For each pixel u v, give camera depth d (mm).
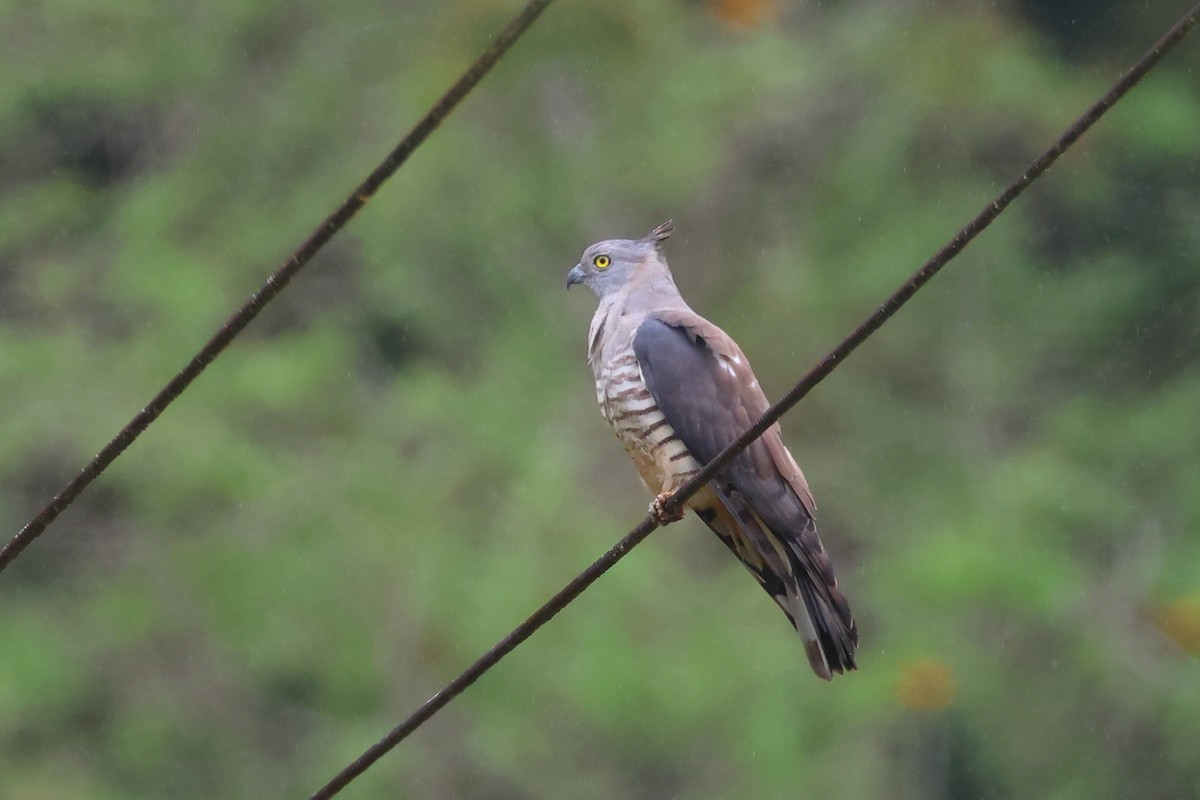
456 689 6281
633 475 15539
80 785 15062
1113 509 15953
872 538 16016
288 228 16391
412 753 14766
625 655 14352
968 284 17203
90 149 17906
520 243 16406
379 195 16250
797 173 16938
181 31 17375
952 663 14648
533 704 14648
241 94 17344
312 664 15031
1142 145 17906
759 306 16484
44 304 16328
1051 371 17281
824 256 16750
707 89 16266
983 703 14906
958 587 14547
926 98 16859
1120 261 18000
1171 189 18203
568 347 16156
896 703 14500
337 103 16938
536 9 4961
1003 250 17438
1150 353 17594
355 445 15641
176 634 15461
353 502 15305
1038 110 17359
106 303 16438
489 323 16297
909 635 14758
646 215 16641
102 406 15531
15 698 15133
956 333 17031
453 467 15422
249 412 15766
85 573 15891
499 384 15852
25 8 17438
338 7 17375
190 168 16875
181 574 15297
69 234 17125
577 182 16281
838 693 14391
